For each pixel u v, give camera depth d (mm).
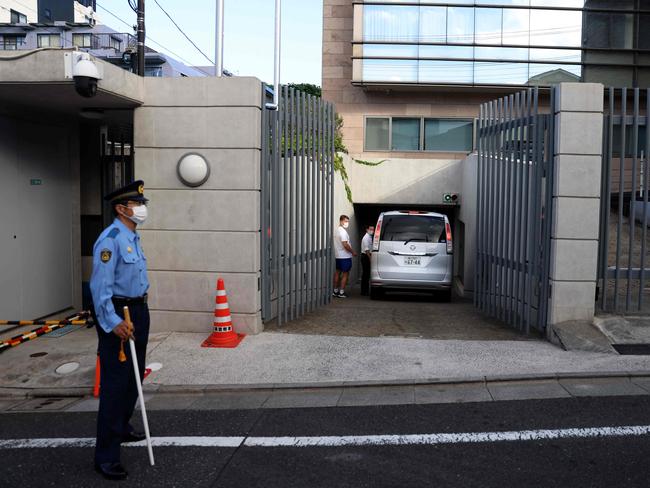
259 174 8359
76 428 5531
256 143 8203
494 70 18062
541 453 4680
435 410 5699
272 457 4738
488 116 9711
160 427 5461
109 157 9555
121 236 4703
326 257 10742
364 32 18219
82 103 8289
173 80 8234
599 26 17844
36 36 48312
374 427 5309
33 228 8953
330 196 10969
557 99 7637
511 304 8688
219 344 7754
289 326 8836
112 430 4465
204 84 8188
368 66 18297
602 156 7832
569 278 7680
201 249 8305
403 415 5590
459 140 19219
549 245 7824
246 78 8125
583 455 4629
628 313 7848
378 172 17812
